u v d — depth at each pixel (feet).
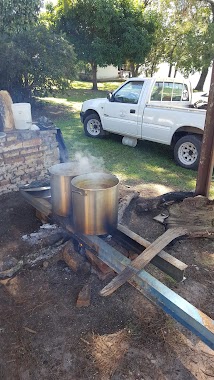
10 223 9.04
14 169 10.94
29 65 25.30
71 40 39.37
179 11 45.06
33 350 5.34
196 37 42.57
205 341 4.50
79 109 31.14
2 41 23.65
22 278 7.07
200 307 6.44
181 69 47.73
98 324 5.88
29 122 11.20
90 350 5.35
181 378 4.92
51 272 7.27
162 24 45.37
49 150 11.95
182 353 5.35
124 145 19.29
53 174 7.18
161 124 16.06
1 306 6.29
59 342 5.49
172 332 5.75
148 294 5.41
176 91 18.52
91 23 38.65
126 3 39.17
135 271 5.69
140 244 6.82
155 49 46.88
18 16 24.63
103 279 6.96
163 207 10.64
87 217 6.54
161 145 19.60
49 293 6.64
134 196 11.02
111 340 5.54
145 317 6.07
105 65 41.57
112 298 6.51
